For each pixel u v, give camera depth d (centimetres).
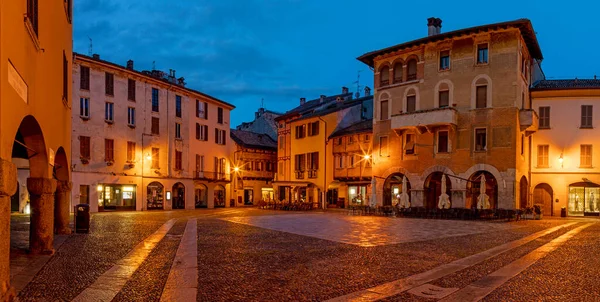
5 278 666
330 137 4756
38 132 990
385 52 3822
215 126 5372
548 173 3581
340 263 1088
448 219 2898
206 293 773
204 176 5075
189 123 4916
